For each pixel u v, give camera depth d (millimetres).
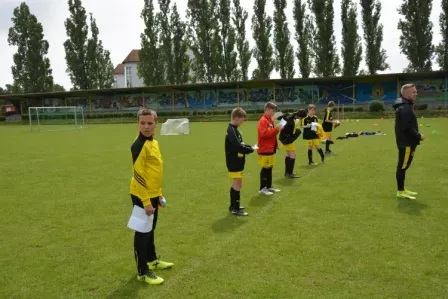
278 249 4637
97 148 17328
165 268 4211
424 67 42656
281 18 48219
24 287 3865
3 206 7148
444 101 40750
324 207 6406
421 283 3672
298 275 3922
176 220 5996
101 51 57344
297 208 6426
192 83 50875
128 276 4066
